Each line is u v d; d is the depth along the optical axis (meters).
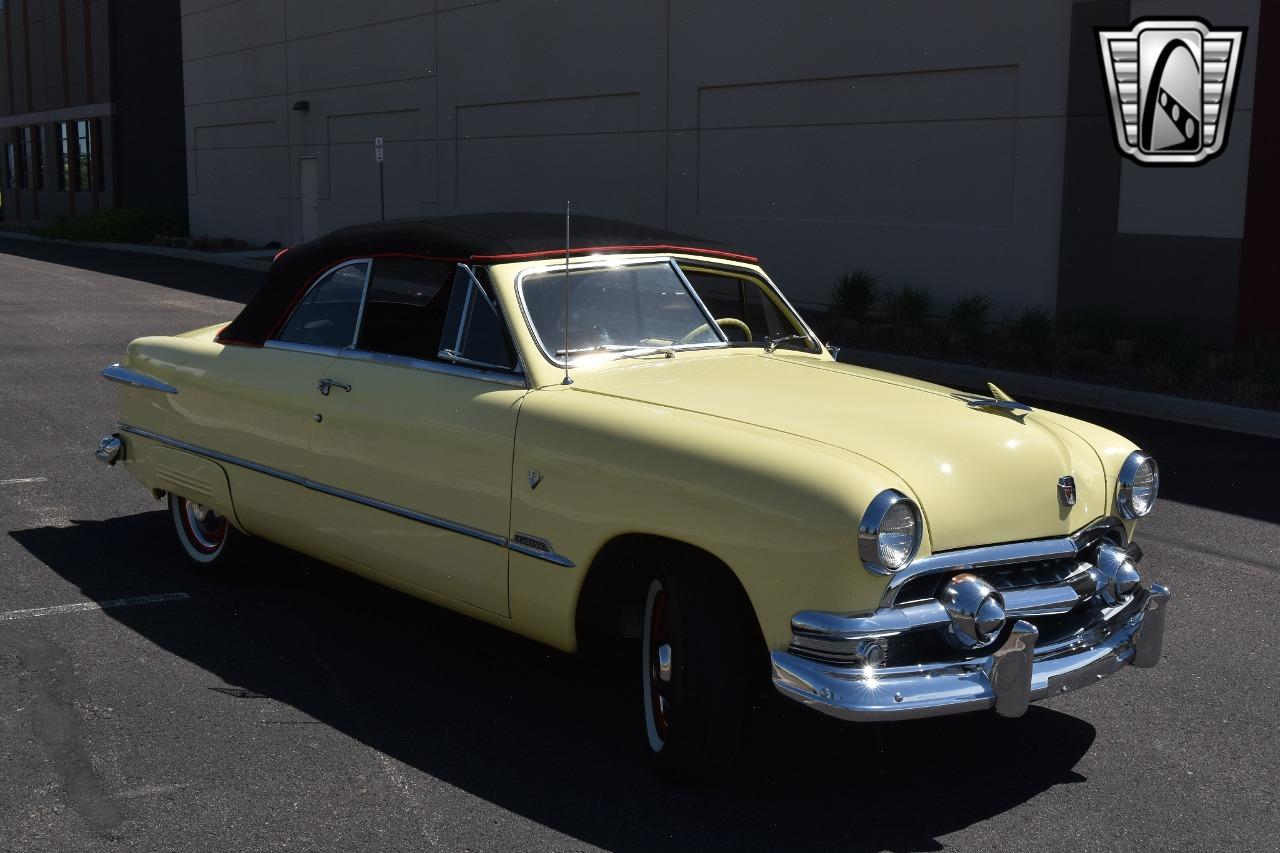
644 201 20.72
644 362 4.71
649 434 3.94
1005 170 15.45
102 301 19.45
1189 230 13.84
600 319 4.72
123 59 40.38
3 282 22.81
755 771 4.12
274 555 6.38
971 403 4.39
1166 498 7.97
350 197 28.80
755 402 4.22
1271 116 12.99
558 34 22.02
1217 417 10.77
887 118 16.70
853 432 3.93
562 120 22.30
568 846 3.61
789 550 3.56
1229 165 13.42
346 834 3.65
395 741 4.29
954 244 16.14
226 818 3.73
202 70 34.62
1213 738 4.46
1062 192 14.87
